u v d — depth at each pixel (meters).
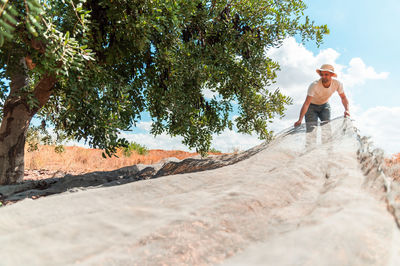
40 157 9.24
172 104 5.88
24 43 4.40
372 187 1.54
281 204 1.62
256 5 6.35
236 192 1.75
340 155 2.42
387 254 0.87
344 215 1.13
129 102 5.15
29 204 1.82
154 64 5.70
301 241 0.97
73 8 3.68
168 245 1.16
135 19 4.39
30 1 1.96
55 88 5.31
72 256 1.08
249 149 5.05
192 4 5.20
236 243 1.17
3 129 5.00
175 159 7.71
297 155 3.00
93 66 4.33
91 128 4.81
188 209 1.53
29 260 1.03
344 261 0.84
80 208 1.72
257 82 7.03
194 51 6.02
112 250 1.12
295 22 6.60
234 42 6.44
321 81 4.33
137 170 6.07
